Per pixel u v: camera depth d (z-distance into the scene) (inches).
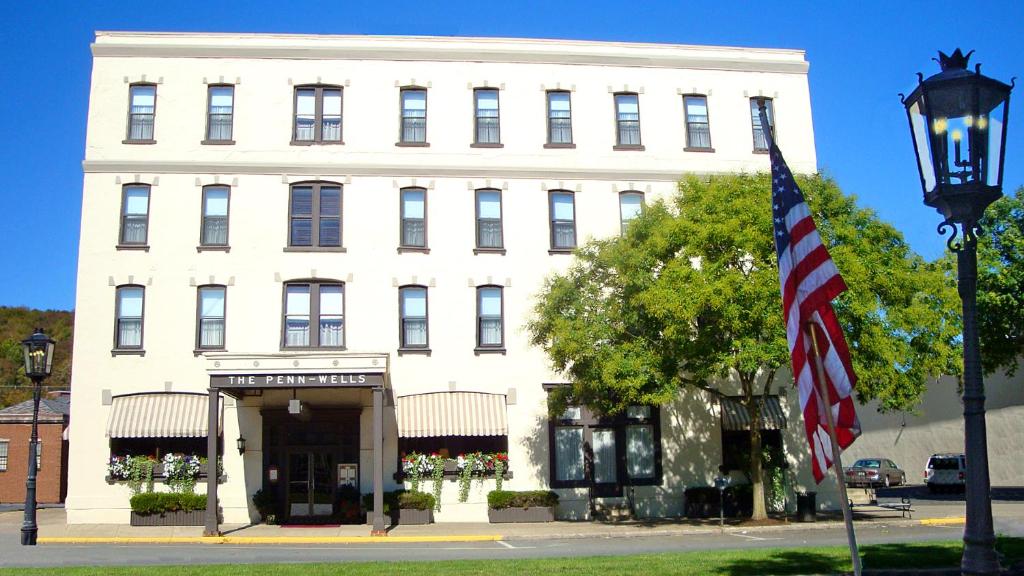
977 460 358.9
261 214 1248.8
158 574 604.4
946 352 1043.3
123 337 1208.8
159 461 1187.3
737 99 1366.9
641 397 1039.6
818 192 1014.4
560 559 673.6
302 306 1237.1
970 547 357.4
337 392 1207.6
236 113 1269.7
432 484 1204.5
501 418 1219.9
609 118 1333.7
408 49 1307.8
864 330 939.3
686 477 1256.8
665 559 643.5
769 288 925.8
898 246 1057.5
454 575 577.3
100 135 1245.7
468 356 1245.1
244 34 1286.9
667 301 954.7
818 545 789.9
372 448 1206.3
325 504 1195.9
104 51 1266.0
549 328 1106.7
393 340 1237.1
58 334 3112.7
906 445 2100.1
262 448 1198.3
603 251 1104.8
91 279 1211.9
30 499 945.5
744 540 902.4
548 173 1301.7
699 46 1369.3
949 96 365.4
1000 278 1352.1
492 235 1283.2
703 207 1022.4
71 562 764.6
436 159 1288.1
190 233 1233.4
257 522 1177.4
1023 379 1756.9
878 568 537.6
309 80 1288.1
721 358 978.7
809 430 375.9
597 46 1343.5
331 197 1269.7
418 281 1254.3
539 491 1196.5
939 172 367.2
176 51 1273.4
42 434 1676.9
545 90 1328.7
